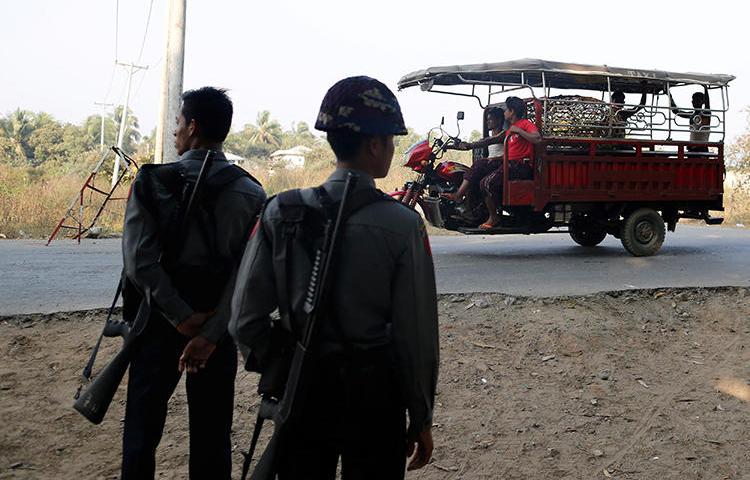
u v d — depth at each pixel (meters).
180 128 2.77
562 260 8.67
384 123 2.08
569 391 4.77
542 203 8.39
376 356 2.03
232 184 2.67
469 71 8.38
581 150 8.66
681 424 4.44
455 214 8.90
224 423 2.83
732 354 5.41
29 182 19.09
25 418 4.14
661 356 5.33
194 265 2.60
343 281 2.00
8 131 80.06
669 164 9.02
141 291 2.60
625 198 8.80
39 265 8.05
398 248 2.02
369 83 2.11
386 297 2.03
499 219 8.78
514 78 9.10
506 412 4.49
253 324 2.09
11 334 5.12
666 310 6.16
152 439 2.64
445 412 4.46
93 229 11.62
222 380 2.81
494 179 8.48
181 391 4.59
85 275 7.34
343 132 2.07
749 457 4.12
